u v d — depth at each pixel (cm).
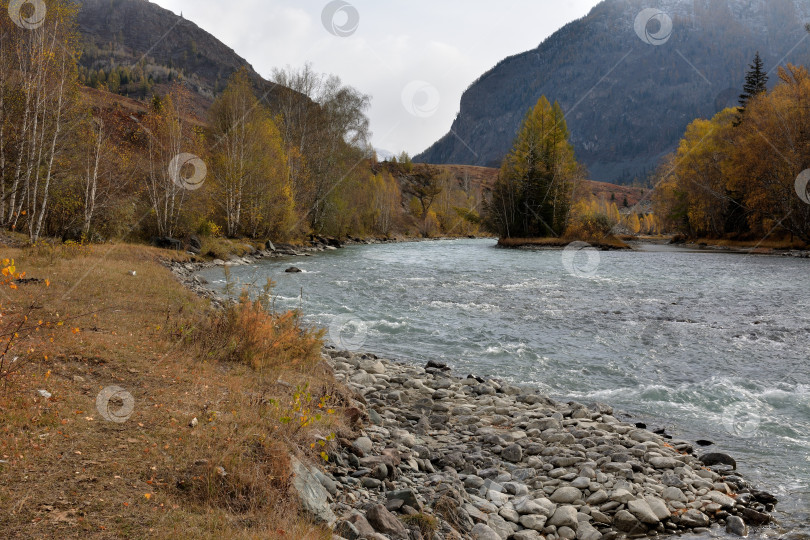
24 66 2150
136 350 791
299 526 397
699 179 5969
